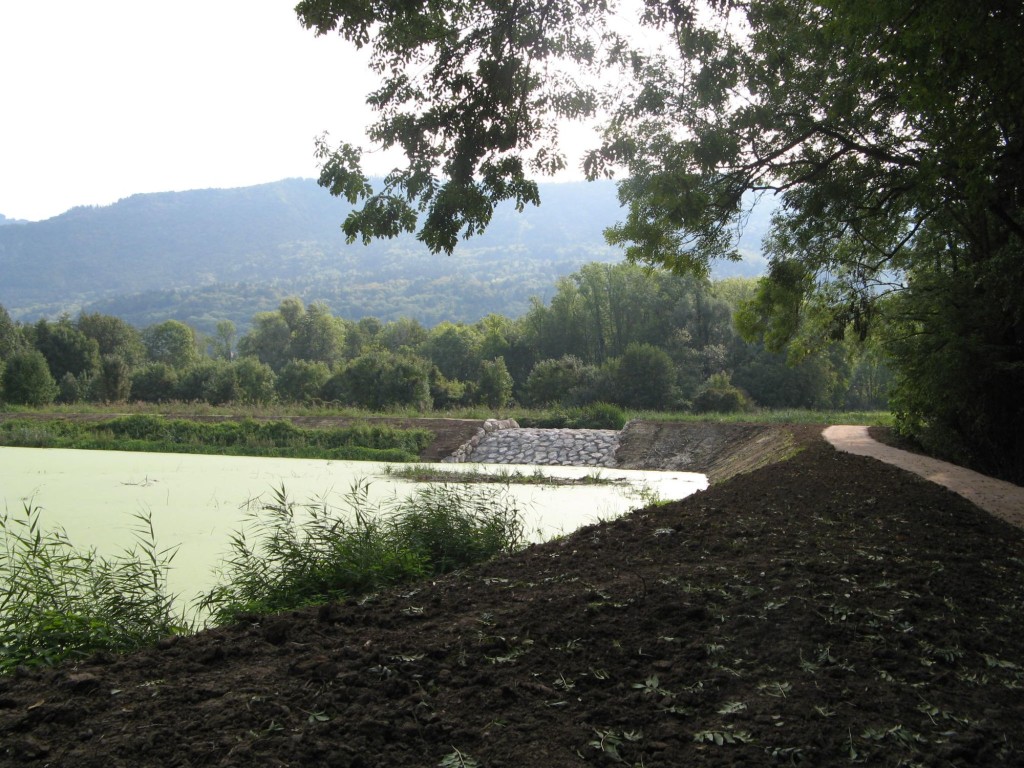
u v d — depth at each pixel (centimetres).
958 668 397
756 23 1105
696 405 3850
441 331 7206
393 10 846
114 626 534
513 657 399
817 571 559
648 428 2817
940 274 1477
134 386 4325
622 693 361
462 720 332
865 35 900
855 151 1232
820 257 1506
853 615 457
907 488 1011
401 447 2614
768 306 1655
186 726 322
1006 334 1343
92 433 2623
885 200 1324
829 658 393
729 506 889
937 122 926
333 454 2466
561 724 330
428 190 927
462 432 2769
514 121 915
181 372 4753
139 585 609
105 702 350
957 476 1180
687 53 1006
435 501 970
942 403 1431
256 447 2531
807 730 323
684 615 456
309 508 1261
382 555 736
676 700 352
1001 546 687
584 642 421
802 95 1180
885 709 344
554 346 5734
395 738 316
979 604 498
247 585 689
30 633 505
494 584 577
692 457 2542
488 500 1021
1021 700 362
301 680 371
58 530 1044
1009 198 1073
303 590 680
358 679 368
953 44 740
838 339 1739
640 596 497
